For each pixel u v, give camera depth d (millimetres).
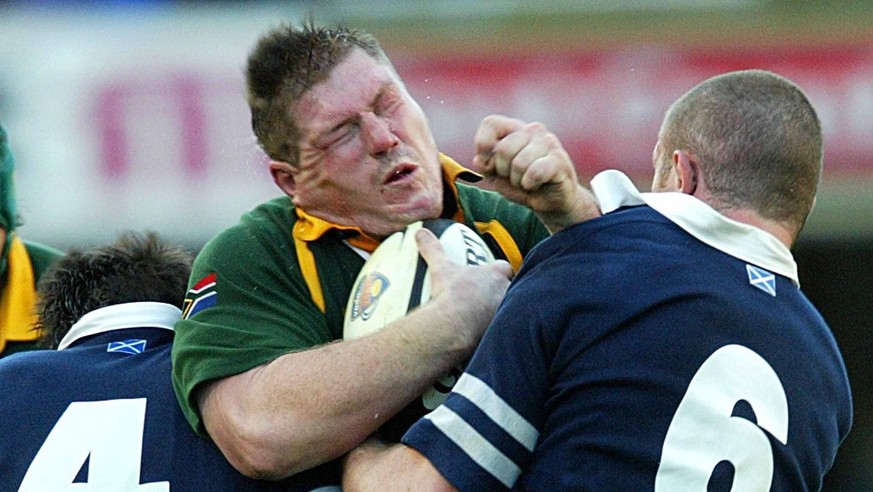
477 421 8797
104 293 11211
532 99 26469
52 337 11492
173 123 25797
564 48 26594
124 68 25828
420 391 9398
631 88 26328
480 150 8773
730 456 8711
